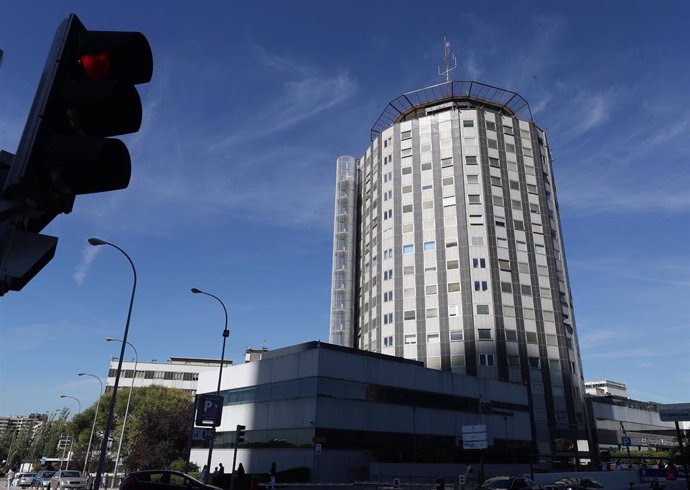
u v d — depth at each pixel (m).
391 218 71.31
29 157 2.71
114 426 62.03
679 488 31.95
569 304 66.50
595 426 61.72
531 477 28.14
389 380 38.56
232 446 38.84
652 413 74.75
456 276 63.44
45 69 2.98
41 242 2.97
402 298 65.62
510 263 64.25
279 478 30.72
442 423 41.16
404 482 33.22
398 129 75.94
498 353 58.31
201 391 44.44
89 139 2.82
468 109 72.56
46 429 111.94
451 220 66.75
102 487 41.41
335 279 79.94
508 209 67.44
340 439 33.81
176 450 43.03
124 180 2.98
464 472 36.81
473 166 68.94
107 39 3.11
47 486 40.25
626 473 32.84
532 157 72.69
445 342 60.69
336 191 86.12
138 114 3.17
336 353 35.84
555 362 60.34
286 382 36.31
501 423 46.44
